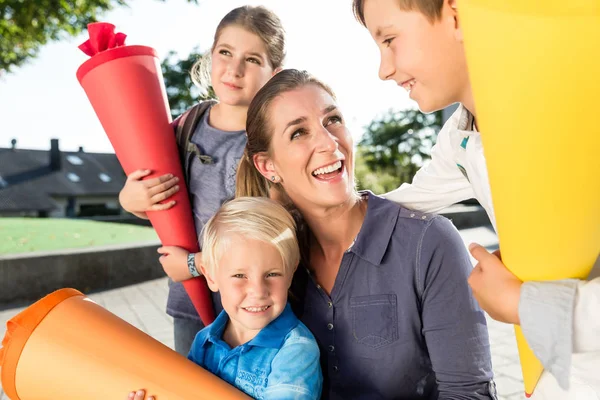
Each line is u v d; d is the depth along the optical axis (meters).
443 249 1.44
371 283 1.48
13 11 10.23
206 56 2.57
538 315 0.95
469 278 1.10
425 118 26.28
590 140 0.83
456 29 1.09
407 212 1.50
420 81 1.17
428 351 1.46
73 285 7.06
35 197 52.66
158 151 1.93
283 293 1.49
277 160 1.51
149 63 1.90
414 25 1.12
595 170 0.86
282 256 1.47
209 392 1.31
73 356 1.34
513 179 0.90
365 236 1.48
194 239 2.02
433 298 1.42
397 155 26.20
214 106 2.37
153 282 7.57
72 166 57.06
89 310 1.43
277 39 2.35
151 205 1.92
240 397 1.31
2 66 11.95
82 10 10.59
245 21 2.28
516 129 0.84
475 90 0.88
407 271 1.45
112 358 1.34
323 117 1.45
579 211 0.90
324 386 1.54
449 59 1.12
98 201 56.25
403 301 1.45
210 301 1.98
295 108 1.44
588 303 0.94
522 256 0.99
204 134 2.26
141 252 7.61
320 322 1.53
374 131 26.94
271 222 1.48
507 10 0.79
